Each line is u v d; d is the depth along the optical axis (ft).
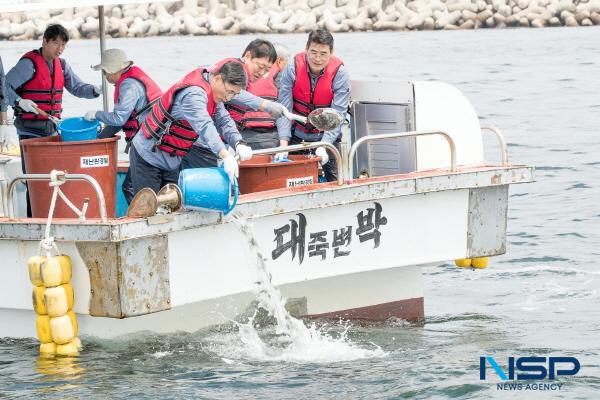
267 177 50.14
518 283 63.77
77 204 49.80
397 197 51.16
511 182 53.47
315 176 51.39
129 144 53.06
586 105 158.51
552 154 112.98
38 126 58.54
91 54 207.72
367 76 210.38
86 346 46.75
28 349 47.47
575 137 125.49
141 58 238.07
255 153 46.60
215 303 49.11
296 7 380.78
